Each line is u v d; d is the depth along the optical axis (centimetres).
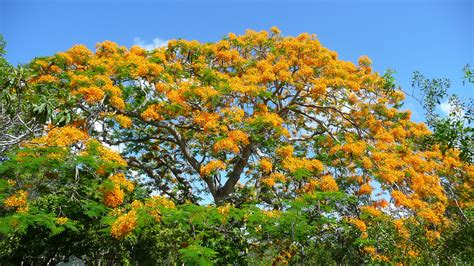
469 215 1041
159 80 1290
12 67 785
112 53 1456
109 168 930
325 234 1222
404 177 1267
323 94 1459
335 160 1332
